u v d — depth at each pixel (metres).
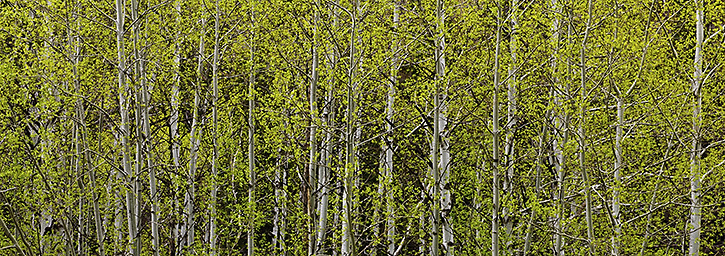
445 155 8.70
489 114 9.89
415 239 10.20
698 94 9.29
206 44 12.55
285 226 12.08
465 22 8.43
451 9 8.38
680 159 10.34
